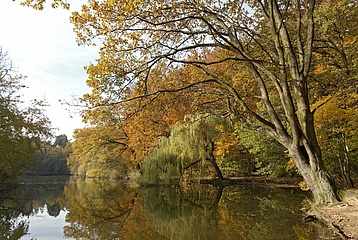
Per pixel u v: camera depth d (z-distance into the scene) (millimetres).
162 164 24688
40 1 8102
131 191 26281
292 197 17594
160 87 12148
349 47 14047
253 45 13500
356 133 14164
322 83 14516
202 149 23469
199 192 22922
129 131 29609
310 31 10680
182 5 10359
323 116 13672
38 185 37219
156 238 9992
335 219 8984
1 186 30375
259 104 19281
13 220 14430
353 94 13266
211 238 9281
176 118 25234
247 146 24422
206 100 14180
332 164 16750
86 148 36469
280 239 8414
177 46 11422
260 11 12836
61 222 13750
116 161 40281
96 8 9406
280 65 10781
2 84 25594
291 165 18625
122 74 9812
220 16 11648
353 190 13086
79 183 40312
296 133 10586
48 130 31172
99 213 16062
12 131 26203
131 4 8523
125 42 10055
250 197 18547
